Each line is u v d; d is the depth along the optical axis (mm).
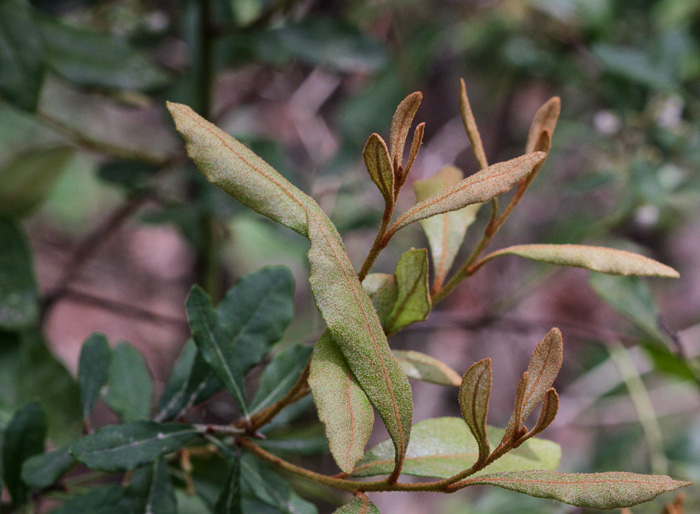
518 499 577
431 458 362
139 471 391
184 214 672
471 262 366
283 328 401
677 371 619
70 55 525
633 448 714
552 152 764
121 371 422
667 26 813
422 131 332
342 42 653
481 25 915
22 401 444
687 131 708
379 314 362
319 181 735
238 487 376
